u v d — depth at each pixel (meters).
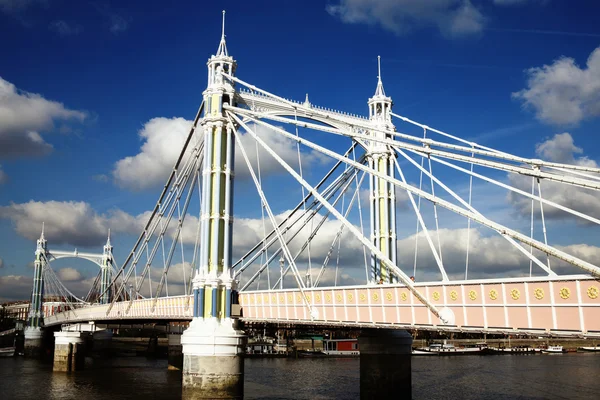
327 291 46.28
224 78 56.00
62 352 101.44
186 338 49.00
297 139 48.53
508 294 34.31
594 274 29.84
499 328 34.69
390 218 59.97
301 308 48.28
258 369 105.25
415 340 194.88
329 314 46.00
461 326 36.75
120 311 89.06
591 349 187.38
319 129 49.78
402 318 40.81
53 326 136.62
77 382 83.56
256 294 52.53
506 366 119.31
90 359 130.38
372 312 42.94
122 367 108.62
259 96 56.53
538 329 32.72
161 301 72.12
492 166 38.00
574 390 78.62
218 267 51.03
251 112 52.09
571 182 33.34
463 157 40.31
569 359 144.00
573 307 31.28
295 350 140.25
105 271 149.88
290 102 54.09
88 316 106.94
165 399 66.38
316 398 66.25
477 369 111.00
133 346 165.62
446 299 37.81
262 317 51.44
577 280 30.95
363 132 60.81
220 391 47.97
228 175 52.69
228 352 48.56
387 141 46.78
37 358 133.12
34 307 138.12
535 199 34.72
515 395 72.75
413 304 40.06
